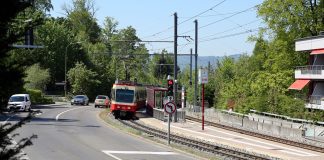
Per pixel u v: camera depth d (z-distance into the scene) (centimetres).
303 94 5988
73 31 12262
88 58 10581
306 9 5591
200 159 2238
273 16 5784
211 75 8531
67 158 2083
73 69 9738
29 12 849
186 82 9850
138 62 12075
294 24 5697
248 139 3469
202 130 4019
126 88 5031
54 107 6575
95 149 2409
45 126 3503
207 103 7231
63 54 10200
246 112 5244
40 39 9669
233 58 8981
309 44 5425
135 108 5000
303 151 2900
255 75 6347
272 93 4984
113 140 2830
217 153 2553
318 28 5584
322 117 4081
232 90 6350
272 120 4416
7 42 792
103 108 6712
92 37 12988
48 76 8306
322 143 3341
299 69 5762
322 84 5622
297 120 4109
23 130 3130
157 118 5106
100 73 10600
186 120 5056
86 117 4694
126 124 4106
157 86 6419
